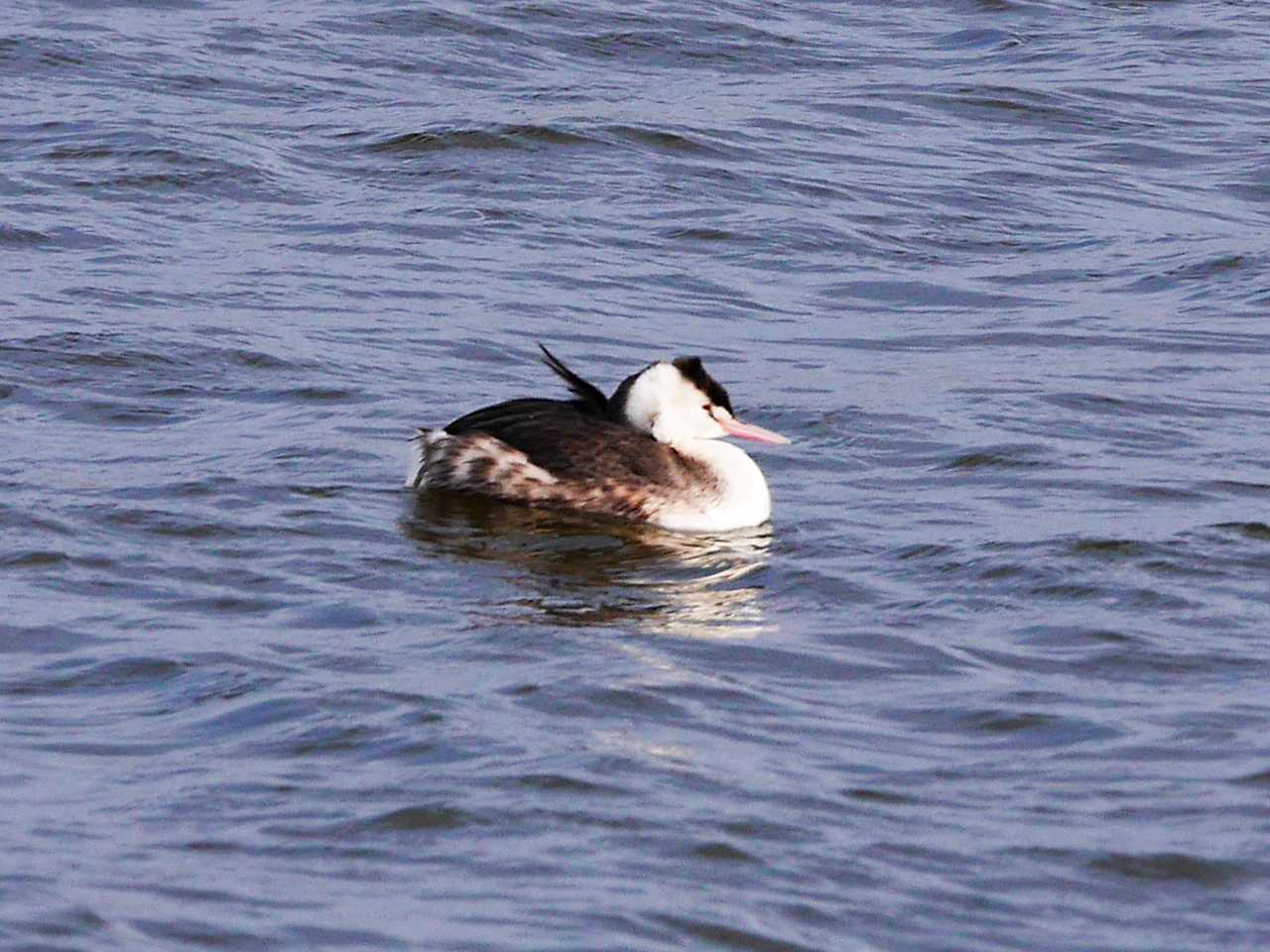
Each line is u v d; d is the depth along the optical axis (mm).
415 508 15828
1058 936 9812
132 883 9938
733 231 24312
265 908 9742
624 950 9469
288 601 13875
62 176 24828
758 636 13469
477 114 27781
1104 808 11047
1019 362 20219
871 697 12523
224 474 16266
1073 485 16625
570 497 15789
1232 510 15977
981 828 10805
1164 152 28203
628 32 32281
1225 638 13461
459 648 13055
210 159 25562
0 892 9773
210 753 11430
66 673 12523
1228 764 11586
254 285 21672
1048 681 12781
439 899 9875
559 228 24172
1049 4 35188
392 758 11359
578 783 11070
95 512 15289
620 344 20594
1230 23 34656
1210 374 19828
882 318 21750
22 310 20297
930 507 16188
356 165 26016
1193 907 10109
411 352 19938
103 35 30703
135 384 18547
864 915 9914
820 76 31062
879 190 26031
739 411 18500
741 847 10477
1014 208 25672
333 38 31281
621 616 13789
